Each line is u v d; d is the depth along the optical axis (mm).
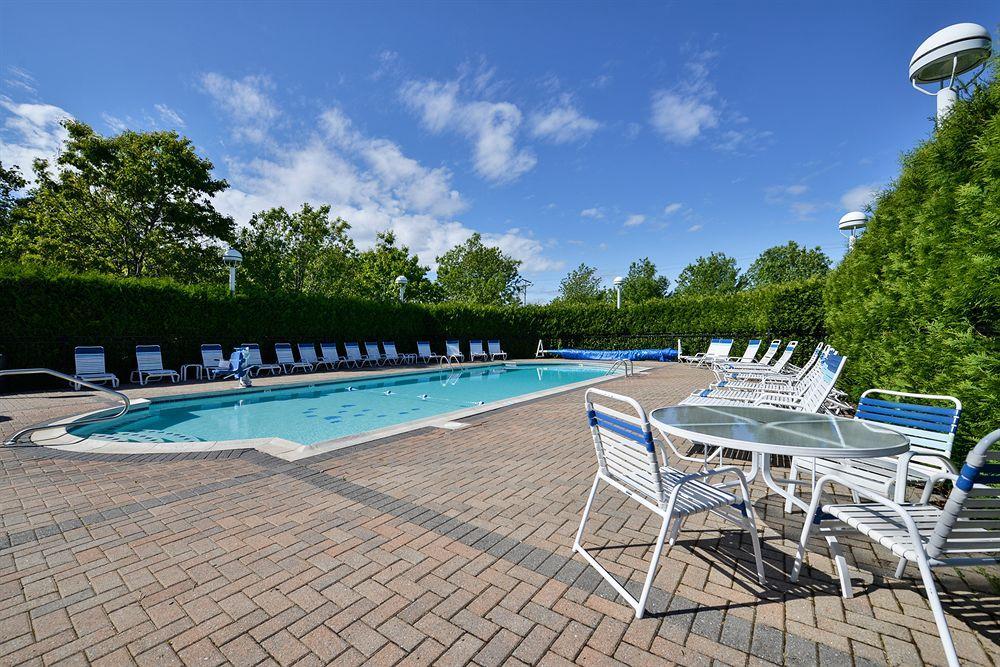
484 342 22469
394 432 6207
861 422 2949
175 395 9422
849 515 2271
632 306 21422
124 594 2350
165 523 3238
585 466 4699
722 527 3227
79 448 5207
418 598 2340
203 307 13523
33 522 3238
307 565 2668
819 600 2346
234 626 2102
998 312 3178
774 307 15383
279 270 26188
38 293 10477
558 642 2002
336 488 3998
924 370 3723
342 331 17562
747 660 1897
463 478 4297
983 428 3115
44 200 19000
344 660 1884
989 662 1883
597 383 11859
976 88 3930
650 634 2061
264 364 14422
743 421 2941
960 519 1717
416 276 38719
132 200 19781
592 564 2680
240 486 4035
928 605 2303
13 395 9266
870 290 5273
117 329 11742
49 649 1931
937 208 3787
